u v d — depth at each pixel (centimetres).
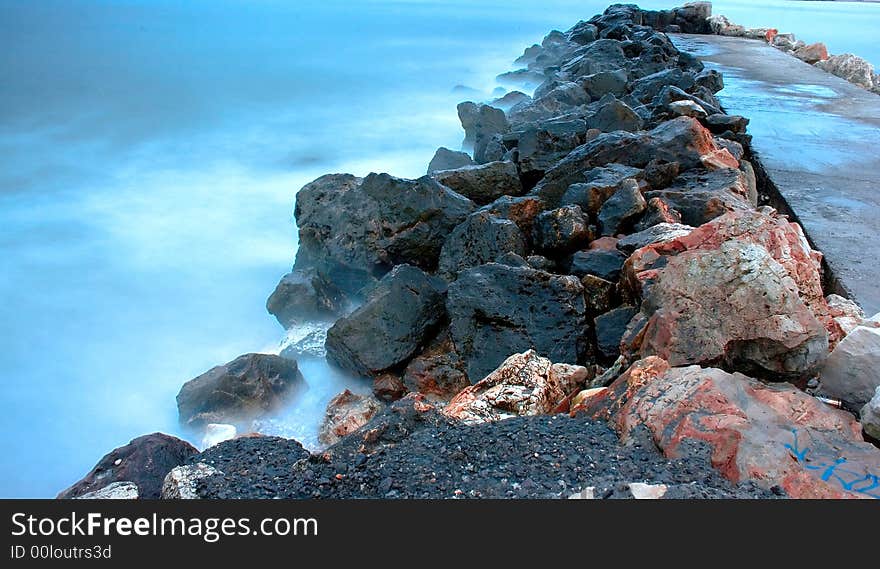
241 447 490
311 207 1070
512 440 463
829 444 433
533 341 732
